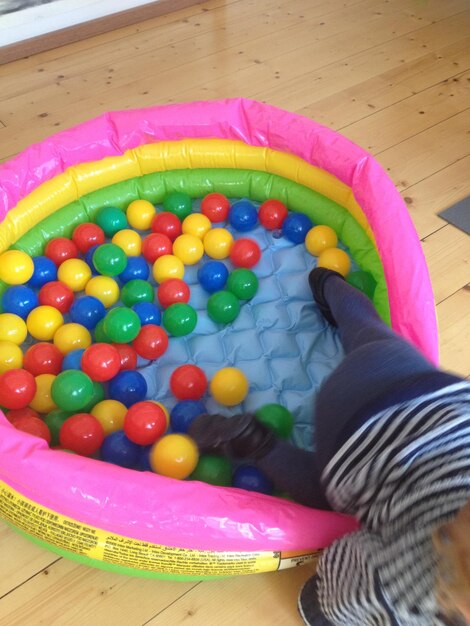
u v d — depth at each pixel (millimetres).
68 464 948
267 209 1614
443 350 1462
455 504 691
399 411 804
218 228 1602
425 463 746
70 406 1189
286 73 2389
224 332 1434
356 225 1531
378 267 1412
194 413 1215
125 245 1534
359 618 850
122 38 2564
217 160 1670
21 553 1126
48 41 2459
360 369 926
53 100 2236
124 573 1059
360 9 2793
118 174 1645
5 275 1408
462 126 2129
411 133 2098
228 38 2584
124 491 936
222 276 1482
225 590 1097
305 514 974
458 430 743
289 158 1618
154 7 2654
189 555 976
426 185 1893
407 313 1224
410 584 721
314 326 1450
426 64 2441
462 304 1562
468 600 603
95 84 2318
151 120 1606
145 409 1152
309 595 983
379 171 1467
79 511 938
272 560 1004
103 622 1050
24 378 1200
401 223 1354
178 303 1404
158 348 1336
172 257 1499
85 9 2480
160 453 1105
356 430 830
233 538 949
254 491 1108
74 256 1544
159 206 1742
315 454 1039
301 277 1523
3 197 1445
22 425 1148
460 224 1767
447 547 623
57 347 1324
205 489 970
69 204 1622
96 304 1378
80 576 1103
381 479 790
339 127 2121
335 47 2537
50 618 1051
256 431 1099
